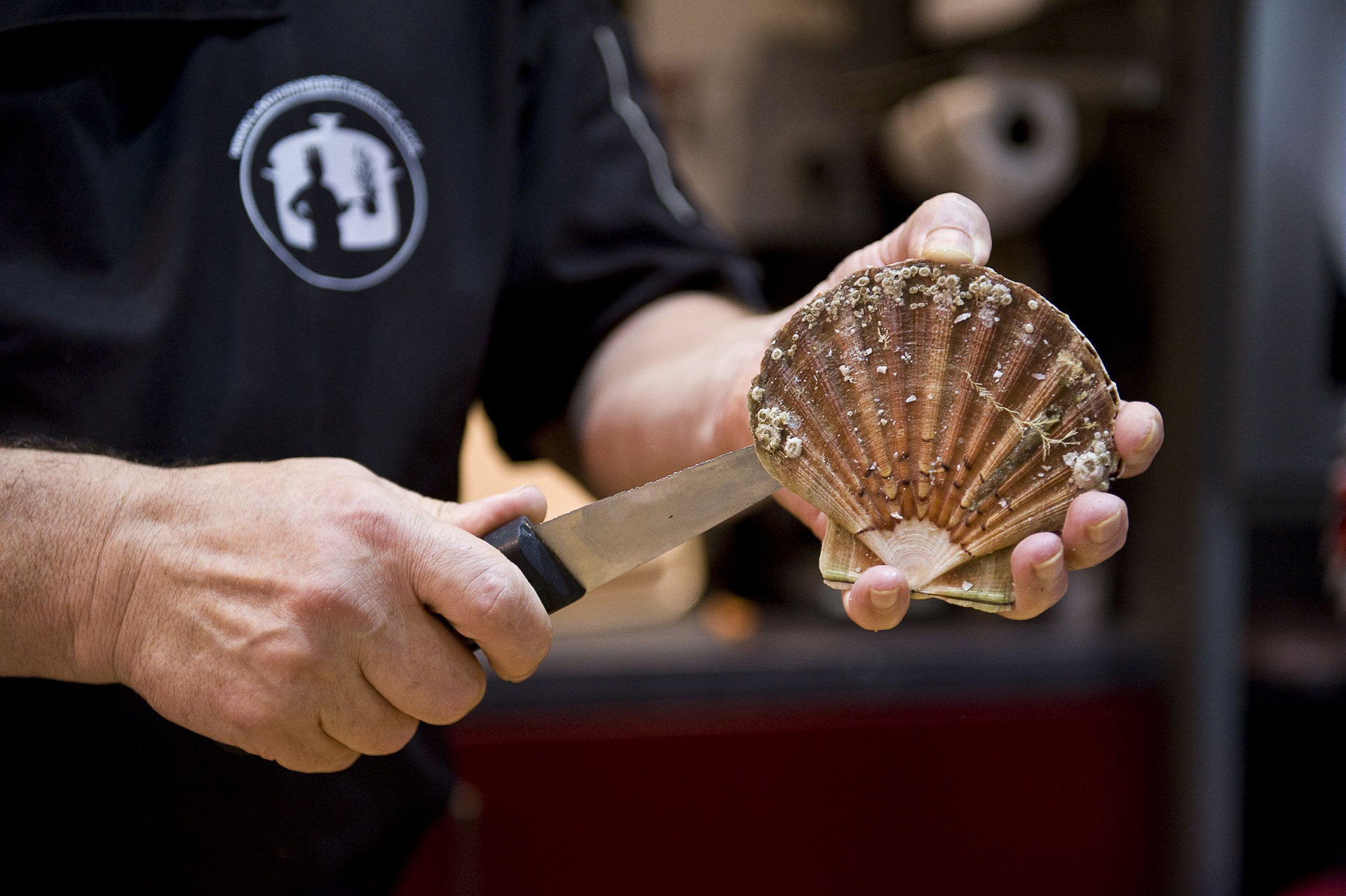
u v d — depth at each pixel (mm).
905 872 1406
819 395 719
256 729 730
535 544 740
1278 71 1419
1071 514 682
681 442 847
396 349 897
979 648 1466
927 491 713
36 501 737
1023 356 704
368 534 723
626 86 1039
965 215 716
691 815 1349
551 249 965
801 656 1399
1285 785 1642
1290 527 1691
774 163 1794
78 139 838
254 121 877
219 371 865
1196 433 1477
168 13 861
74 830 838
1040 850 1445
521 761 1312
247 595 722
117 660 741
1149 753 1479
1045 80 1472
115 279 842
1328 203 1440
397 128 907
